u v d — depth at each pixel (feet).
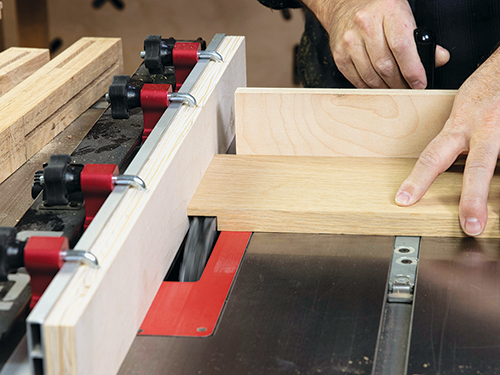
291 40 9.96
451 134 2.73
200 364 1.85
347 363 1.83
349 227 2.58
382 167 2.95
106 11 10.11
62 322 1.51
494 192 2.64
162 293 2.24
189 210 2.65
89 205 2.24
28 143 3.17
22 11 9.66
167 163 2.36
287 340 1.94
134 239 1.97
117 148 2.93
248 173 2.94
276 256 2.45
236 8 9.91
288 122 3.08
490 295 2.12
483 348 1.86
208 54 3.46
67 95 3.57
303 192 2.73
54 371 1.54
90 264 1.74
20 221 2.31
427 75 3.44
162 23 10.16
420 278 2.24
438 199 2.62
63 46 10.35
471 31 4.58
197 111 2.85
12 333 1.80
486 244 2.47
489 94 2.75
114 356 1.81
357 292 2.18
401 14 3.52
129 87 3.01
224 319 2.06
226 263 2.42
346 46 3.79
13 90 3.38
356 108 3.00
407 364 1.79
